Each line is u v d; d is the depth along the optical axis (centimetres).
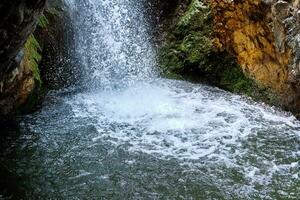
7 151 635
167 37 973
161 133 709
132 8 970
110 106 791
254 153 663
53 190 561
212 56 909
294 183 596
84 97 823
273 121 762
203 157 648
